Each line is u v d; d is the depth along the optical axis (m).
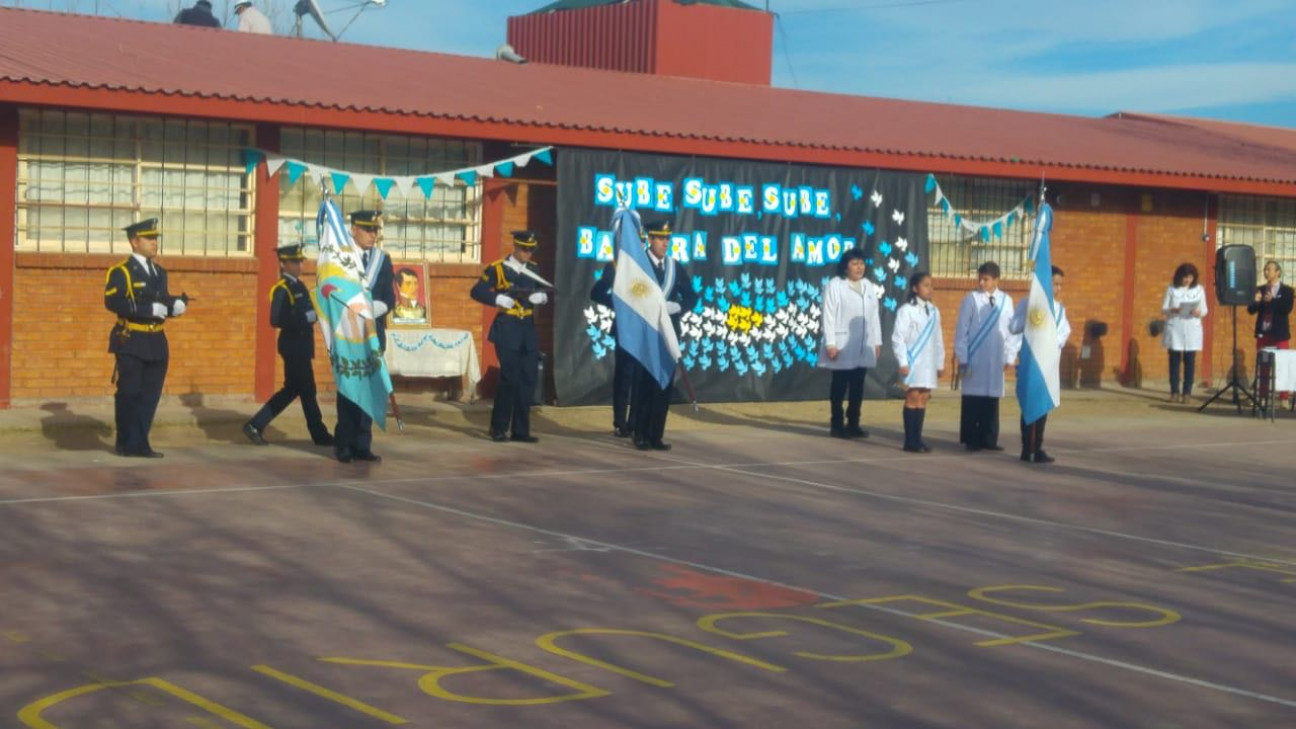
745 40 26.61
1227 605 8.92
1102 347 23.28
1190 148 25.06
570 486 12.68
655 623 8.02
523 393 15.50
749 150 19.12
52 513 10.67
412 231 18.05
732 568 9.52
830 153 19.69
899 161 20.23
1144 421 19.77
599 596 8.62
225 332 16.80
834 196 20.08
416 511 11.20
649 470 13.80
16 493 11.48
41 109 15.83
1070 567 9.89
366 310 13.52
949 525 11.34
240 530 10.23
